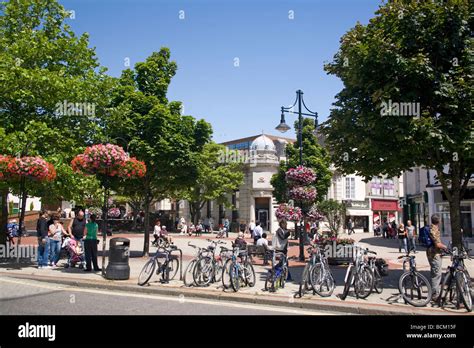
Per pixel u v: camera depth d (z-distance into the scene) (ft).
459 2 30.04
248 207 136.87
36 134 42.29
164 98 56.75
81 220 44.86
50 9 52.34
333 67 36.24
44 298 27.73
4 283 33.42
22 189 40.24
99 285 32.96
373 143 30.45
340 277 39.01
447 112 30.32
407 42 31.27
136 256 56.03
